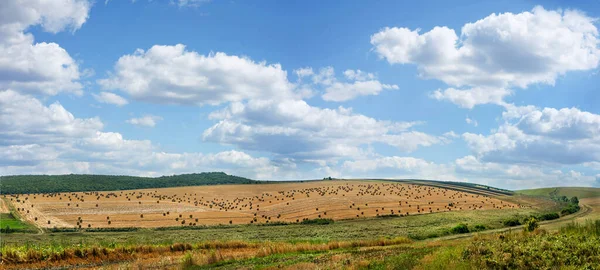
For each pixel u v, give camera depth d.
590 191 132.00
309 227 100.12
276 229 96.88
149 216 115.31
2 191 153.75
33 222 101.19
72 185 177.00
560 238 29.56
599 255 23.83
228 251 44.19
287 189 172.75
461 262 23.70
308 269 27.56
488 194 160.75
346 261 29.33
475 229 83.12
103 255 39.81
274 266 30.55
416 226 93.19
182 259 35.72
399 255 31.19
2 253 35.91
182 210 125.88
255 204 139.88
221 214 122.06
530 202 140.50
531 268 22.44
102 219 108.75
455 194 159.00
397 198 148.00
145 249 43.94
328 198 148.12
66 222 103.06
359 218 116.19
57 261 36.75
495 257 23.48
